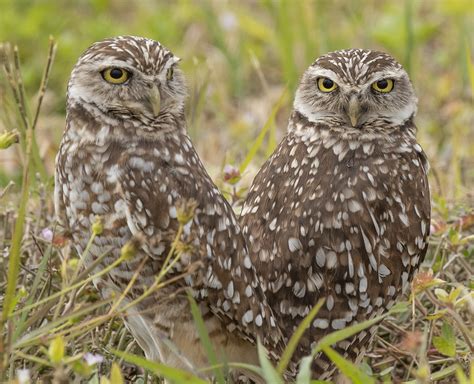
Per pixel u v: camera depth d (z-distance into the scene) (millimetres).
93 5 20656
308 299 10141
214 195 9695
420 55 19438
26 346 9352
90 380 9500
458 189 13531
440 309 11148
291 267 10148
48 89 18156
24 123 12648
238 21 19328
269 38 19156
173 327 9625
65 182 9625
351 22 19812
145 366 8641
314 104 10664
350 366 8836
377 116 10562
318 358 10172
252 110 17438
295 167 10523
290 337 10203
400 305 10867
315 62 10867
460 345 10781
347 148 10469
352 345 10320
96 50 9594
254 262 10328
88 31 19453
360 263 10133
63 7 20766
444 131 16312
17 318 10102
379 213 10234
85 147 9508
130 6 21516
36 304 9125
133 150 9484
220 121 16766
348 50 11000
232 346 9906
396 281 10422
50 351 8719
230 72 18359
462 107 16203
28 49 18859
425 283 10398
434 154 15469
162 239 9328
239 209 11852
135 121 9555
